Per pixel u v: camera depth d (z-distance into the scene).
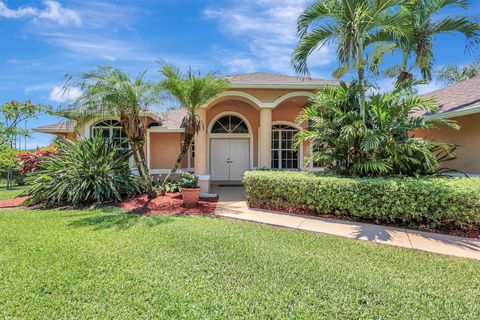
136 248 5.18
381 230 6.44
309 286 3.83
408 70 10.48
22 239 5.69
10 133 12.57
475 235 6.04
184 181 9.62
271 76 14.12
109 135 13.27
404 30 8.60
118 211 8.51
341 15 8.21
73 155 10.26
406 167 8.03
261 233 6.18
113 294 3.62
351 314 3.23
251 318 3.16
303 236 5.99
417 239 5.82
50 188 9.55
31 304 3.39
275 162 15.55
